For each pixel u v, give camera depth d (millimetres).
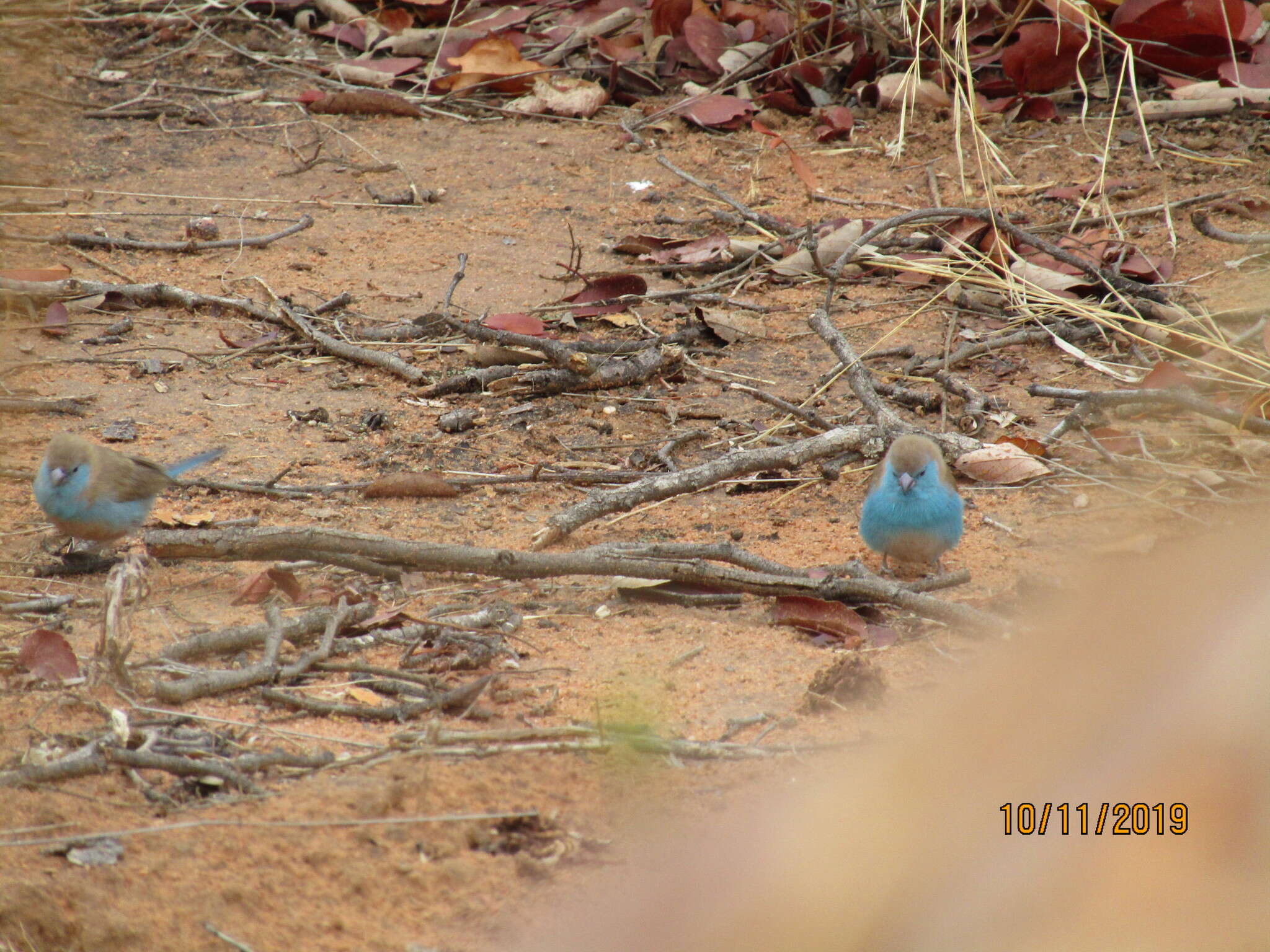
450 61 21312
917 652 8172
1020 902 1474
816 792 1938
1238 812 1422
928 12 20391
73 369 13148
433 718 7188
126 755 6324
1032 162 18781
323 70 22156
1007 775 1582
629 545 9266
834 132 19859
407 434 12141
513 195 18359
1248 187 17281
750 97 21078
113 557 9539
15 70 19438
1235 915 1362
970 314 15047
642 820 5812
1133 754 1503
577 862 5547
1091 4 19891
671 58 22078
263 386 13062
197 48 22828
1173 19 19531
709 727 7090
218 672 7398
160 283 14953
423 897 5332
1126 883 1422
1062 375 13453
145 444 11625
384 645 8156
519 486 11219
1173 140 19016
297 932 5105
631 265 16344
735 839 1967
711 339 14539
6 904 5129
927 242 16250
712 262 16297
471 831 5812
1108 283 14539
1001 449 11398
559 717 7133
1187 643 1530
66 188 17703
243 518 10203
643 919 1907
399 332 14188
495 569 9000
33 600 8648
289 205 17875
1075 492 11008
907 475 9188
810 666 7945
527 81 21625
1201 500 10461
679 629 8555
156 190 18016
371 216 17688
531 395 13141
